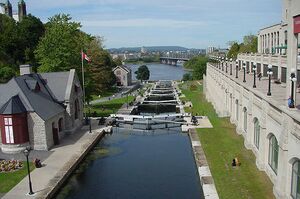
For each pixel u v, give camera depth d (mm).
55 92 50781
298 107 27141
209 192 28453
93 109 75312
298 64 38000
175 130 58062
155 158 42625
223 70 68938
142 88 134875
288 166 24797
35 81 47000
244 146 41406
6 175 34125
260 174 32062
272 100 28500
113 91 115250
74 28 67188
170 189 32562
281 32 63219
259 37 82250
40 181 32469
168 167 39062
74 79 53250
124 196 31234
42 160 38688
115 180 35219
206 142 44500
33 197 28953
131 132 57375
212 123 56719
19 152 41375
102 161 41469
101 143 50281
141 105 87625
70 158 39438
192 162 40750
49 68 63375
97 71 80875
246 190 28516
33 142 42625
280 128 27000
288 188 24984
